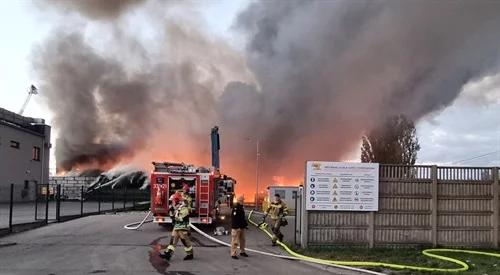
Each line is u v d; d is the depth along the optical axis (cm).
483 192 1368
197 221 1825
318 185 1332
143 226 1911
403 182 1352
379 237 1339
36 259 1108
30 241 1441
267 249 1362
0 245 1352
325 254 1220
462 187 1363
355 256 1191
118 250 1266
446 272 983
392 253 1244
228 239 1562
